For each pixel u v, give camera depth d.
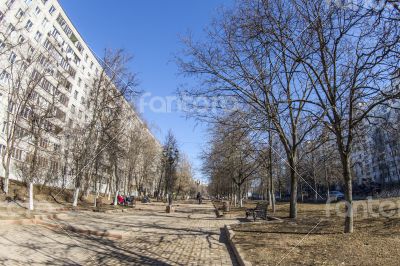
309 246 9.88
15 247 10.10
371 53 9.87
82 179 32.75
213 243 12.61
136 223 18.97
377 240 9.48
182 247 11.78
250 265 8.27
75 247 11.10
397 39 8.73
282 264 8.21
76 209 26.16
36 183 29.05
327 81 12.30
